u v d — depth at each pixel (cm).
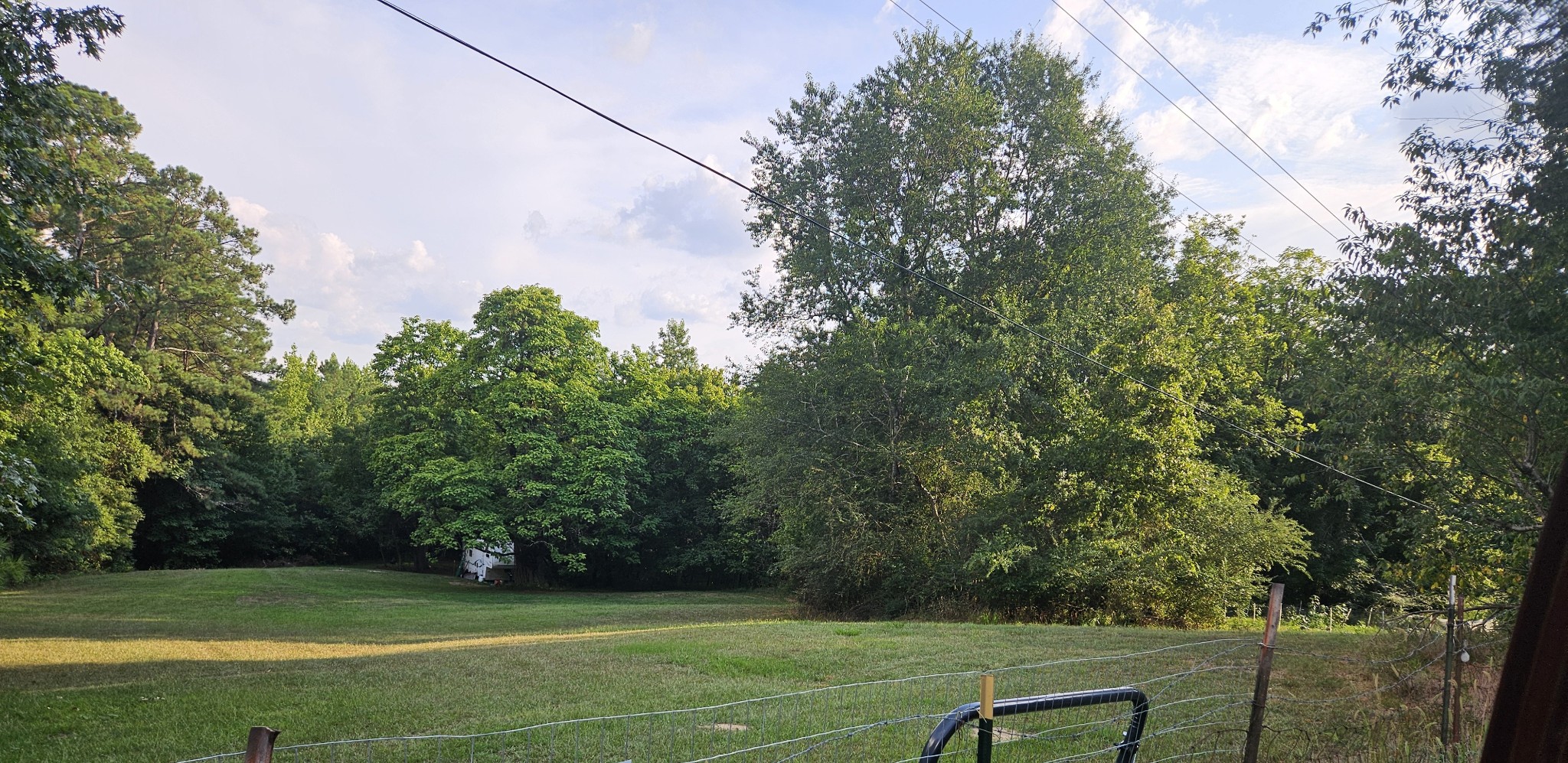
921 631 1894
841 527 2769
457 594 4028
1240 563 2600
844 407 2831
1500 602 1181
